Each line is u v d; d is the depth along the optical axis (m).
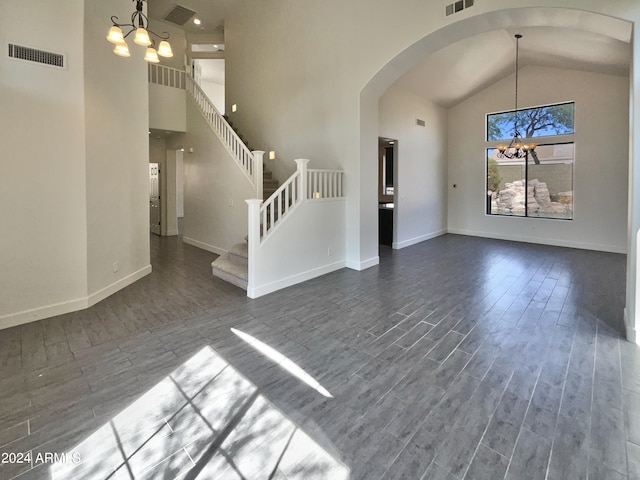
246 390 2.29
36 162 3.36
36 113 3.34
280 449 1.78
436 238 8.53
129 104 4.54
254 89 7.27
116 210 4.33
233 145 6.30
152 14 8.34
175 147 8.41
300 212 4.74
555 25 3.68
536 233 7.85
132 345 2.92
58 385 2.34
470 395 2.23
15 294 3.30
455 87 7.68
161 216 9.08
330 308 3.81
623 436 1.85
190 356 2.74
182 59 9.20
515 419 1.99
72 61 3.53
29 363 2.62
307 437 1.87
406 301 4.04
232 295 4.25
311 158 6.04
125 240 4.56
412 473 1.62
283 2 6.39
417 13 4.36
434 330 3.23
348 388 2.32
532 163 7.82
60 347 2.88
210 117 6.99
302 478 1.60
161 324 3.36
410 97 7.46
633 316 2.93
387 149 9.73
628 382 2.36
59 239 3.56
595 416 2.01
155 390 2.29
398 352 2.81
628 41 3.24
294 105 6.29
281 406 2.13
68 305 3.65
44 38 3.34
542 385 2.33
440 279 4.95
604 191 6.87
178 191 14.18
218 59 10.55
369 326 3.33
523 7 3.45
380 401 2.17
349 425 1.96
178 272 5.34
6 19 3.12
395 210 7.28
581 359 2.68
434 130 8.45
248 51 7.38
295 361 2.67
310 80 5.93
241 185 6.07
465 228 9.06
